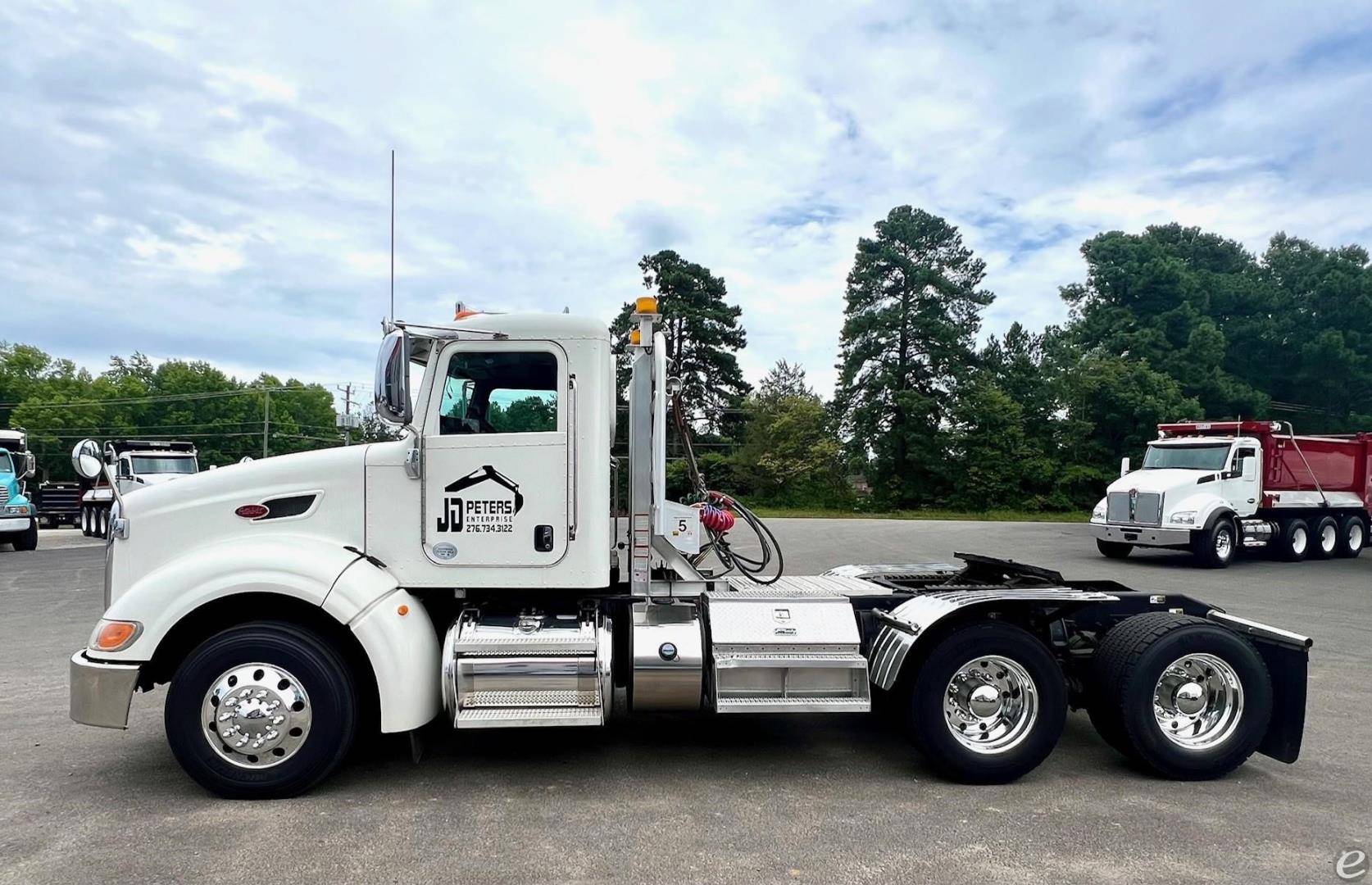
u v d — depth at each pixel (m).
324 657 4.15
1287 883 3.34
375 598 4.25
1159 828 3.89
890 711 4.83
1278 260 58.03
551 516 4.52
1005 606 4.66
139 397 73.62
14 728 5.39
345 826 3.84
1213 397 45.34
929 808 4.13
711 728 5.51
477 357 4.55
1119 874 3.41
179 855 3.53
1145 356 45.78
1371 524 18.58
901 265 44.22
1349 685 6.73
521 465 4.51
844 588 5.23
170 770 4.59
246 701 4.09
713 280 38.44
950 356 43.47
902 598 4.95
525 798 4.22
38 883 3.27
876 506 43.91
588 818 3.97
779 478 44.16
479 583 4.51
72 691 4.11
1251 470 16.25
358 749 4.99
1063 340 50.06
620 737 5.29
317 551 4.32
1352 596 12.03
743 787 4.41
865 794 4.32
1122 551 17.72
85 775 4.51
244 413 76.56
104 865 3.42
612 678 4.54
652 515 4.86
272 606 4.45
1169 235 62.16
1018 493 42.34
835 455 44.59
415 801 4.16
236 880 3.30
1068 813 4.07
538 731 5.39
